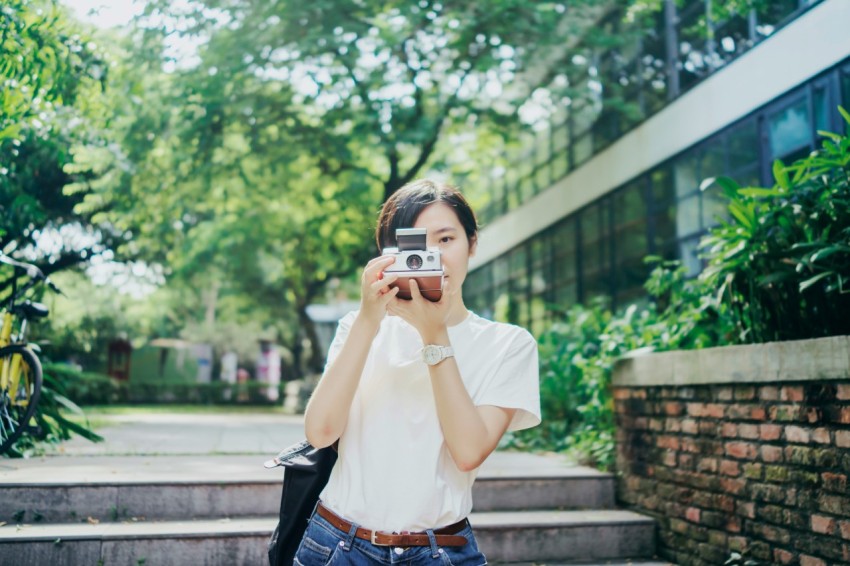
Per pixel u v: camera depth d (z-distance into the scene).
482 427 1.45
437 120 10.27
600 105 11.08
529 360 1.61
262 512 4.03
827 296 3.42
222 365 30.48
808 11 6.59
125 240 10.82
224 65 8.62
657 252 9.46
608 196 10.90
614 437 4.91
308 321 19.28
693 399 3.92
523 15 8.52
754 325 3.72
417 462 1.50
